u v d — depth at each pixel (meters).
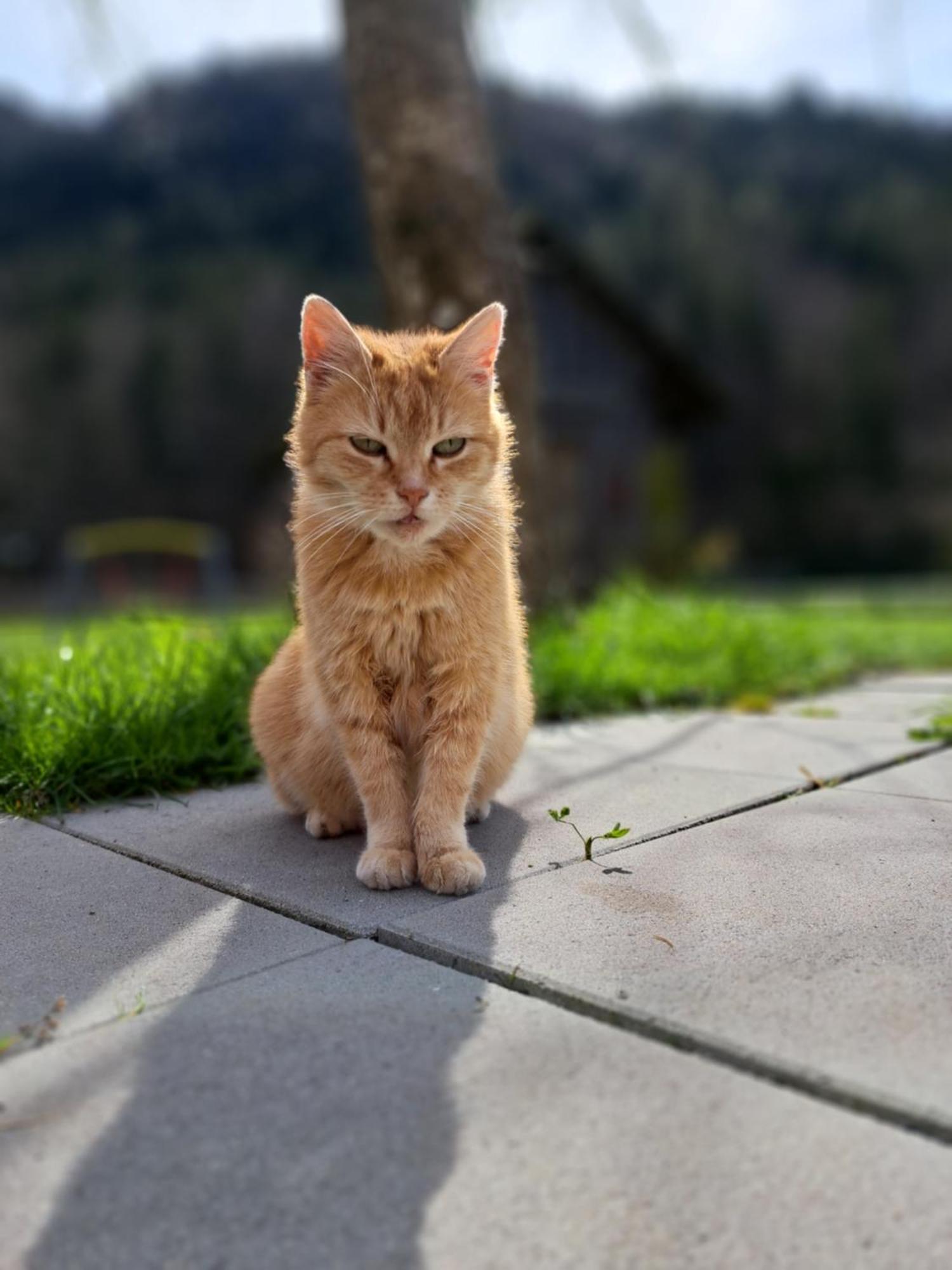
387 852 0.72
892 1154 0.43
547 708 1.25
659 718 1.28
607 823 0.81
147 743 0.98
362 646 0.76
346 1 1.54
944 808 0.82
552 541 1.61
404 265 1.54
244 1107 0.46
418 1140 0.44
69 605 5.58
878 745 1.06
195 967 0.59
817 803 0.85
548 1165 0.42
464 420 0.80
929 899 0.64
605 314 5.24
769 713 1.31
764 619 1.96
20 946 0.62
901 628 2.46
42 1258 0.39
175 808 0.91
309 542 0.79
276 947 0.61
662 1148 0.43
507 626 0.80
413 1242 0.39
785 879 0.68
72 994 0.56
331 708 0.77
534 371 1.59
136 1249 0.39
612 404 5.35
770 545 11.12
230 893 0.70
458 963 0.58
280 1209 0.41
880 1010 0.51
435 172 1.51
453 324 1.52
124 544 7.92
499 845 0.77
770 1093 0.46
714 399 5.72
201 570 8.00
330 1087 0.47
